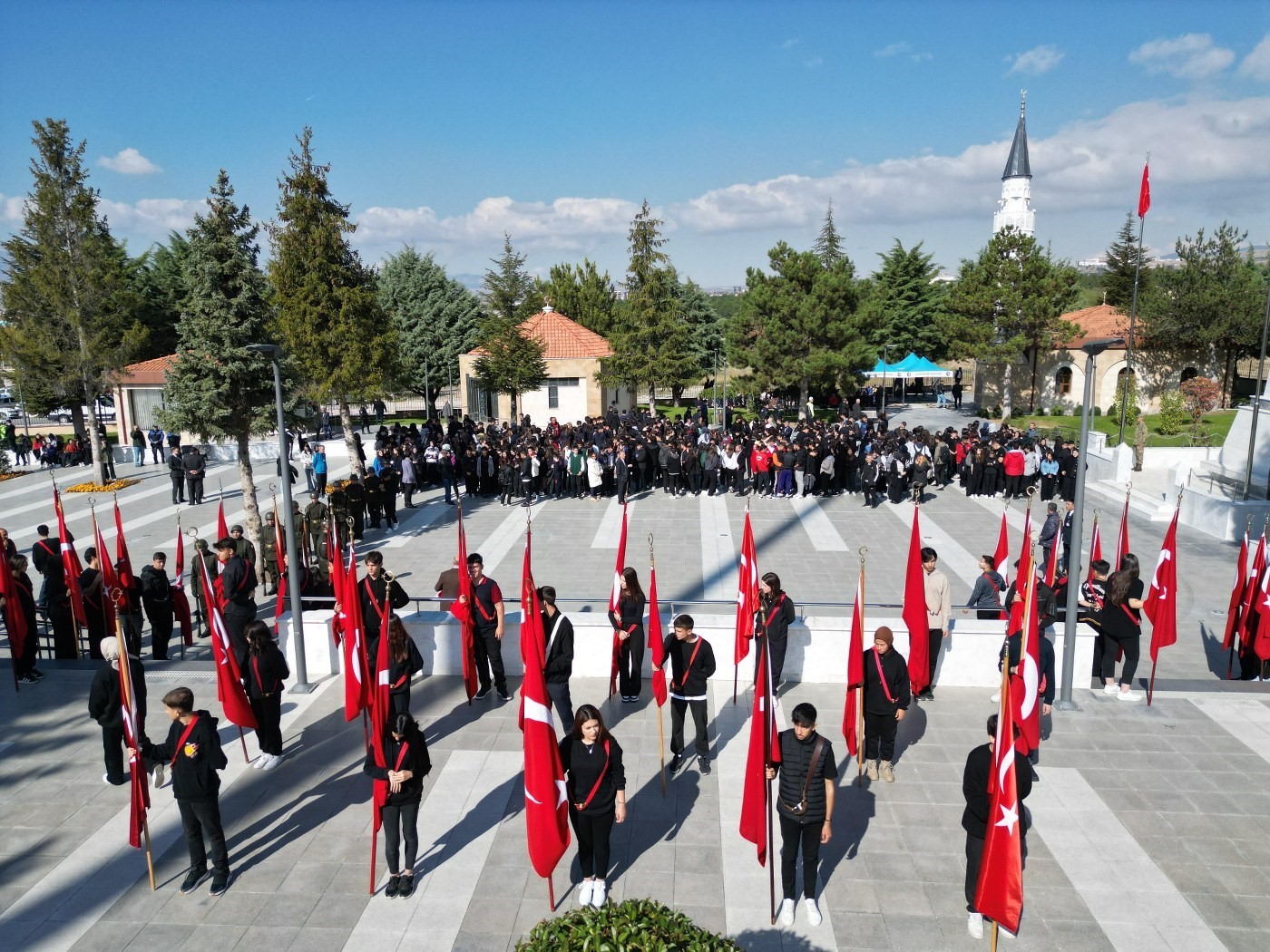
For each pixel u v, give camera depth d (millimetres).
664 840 7723
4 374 30516
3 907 6938
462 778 8844
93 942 6504
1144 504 23406
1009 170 57062
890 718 8406
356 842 7793
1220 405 44844
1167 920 6598
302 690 11086
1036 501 24234
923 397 62531
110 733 8742
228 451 35031
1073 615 10180
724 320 65125
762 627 6625
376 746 6801
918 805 8234
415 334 49656
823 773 6453
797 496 25234
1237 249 43000
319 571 14867
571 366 43156
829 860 7406
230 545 11734
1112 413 42781
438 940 6484
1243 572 11930
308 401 24688
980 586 11453
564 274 63812
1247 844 7566
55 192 27266
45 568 13250
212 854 7082
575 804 6656
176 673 11703
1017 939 6395
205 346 16328
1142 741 9492
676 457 25031
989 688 10945
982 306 45750
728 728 9914
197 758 6879
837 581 16703
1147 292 44625
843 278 41375
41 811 8422
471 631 10398
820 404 55375
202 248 16266
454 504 24688
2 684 11578
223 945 6465
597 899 6738
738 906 6820
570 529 21219
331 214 24266
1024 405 48625
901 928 6535
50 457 34500
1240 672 12250
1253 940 6375
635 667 10430
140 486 29203
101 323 28797
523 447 24938
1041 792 8422
